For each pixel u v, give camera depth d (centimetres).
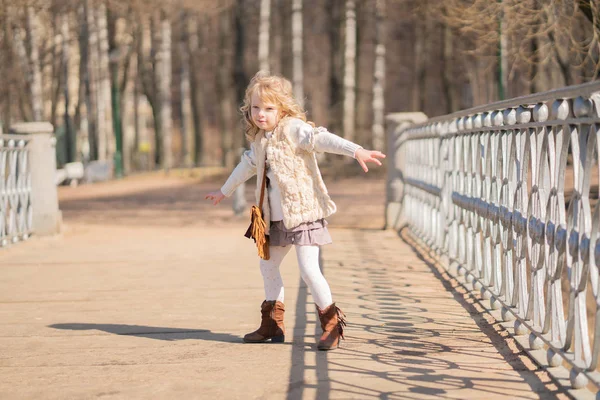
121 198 2573
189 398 419
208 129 5688
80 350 535
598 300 364
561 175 425
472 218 719
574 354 400
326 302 518
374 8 3916
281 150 506
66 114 4012
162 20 4094
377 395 413
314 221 514
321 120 4916
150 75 4681
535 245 481
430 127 1007
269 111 510
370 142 4016
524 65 1359
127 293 757
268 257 514
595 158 388
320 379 446
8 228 1167
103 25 4016
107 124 4312
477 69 3391
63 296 747
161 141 4706
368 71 5016
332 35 4131
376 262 941
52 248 1145
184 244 1190
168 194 2700
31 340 568
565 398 399
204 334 578
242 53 3891
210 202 2289
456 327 580
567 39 1212
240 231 1432
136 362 499
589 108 369
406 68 4775
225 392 427
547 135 453
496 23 1223
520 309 524
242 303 698
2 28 3341
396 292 732
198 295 740
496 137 616
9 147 1136
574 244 396
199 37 4678
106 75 4156
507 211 570
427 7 1583
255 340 545
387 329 577
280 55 4734
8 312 675
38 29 3847
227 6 3606
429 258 969
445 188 898
